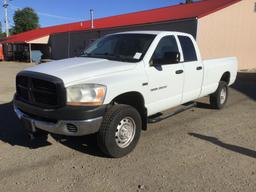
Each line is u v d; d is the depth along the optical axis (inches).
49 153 196.2
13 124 256.5
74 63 201.5
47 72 177.9
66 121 167.6
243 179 165.0
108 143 180.9
